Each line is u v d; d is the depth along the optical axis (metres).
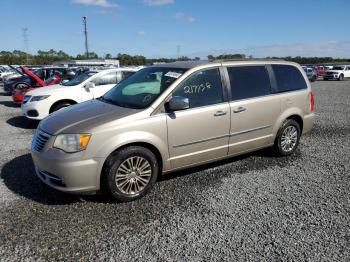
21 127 8.92
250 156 6.05
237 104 4.99
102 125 3.94
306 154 6.24
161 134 4.27
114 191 4.03
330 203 4.18
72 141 3.83
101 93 9.54
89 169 3.86
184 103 4.20
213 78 4.85
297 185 4.75
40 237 3.38
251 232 3.49
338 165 5.62
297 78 6.06
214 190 4.54
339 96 17.11
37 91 9.26
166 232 3.49
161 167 4.46
